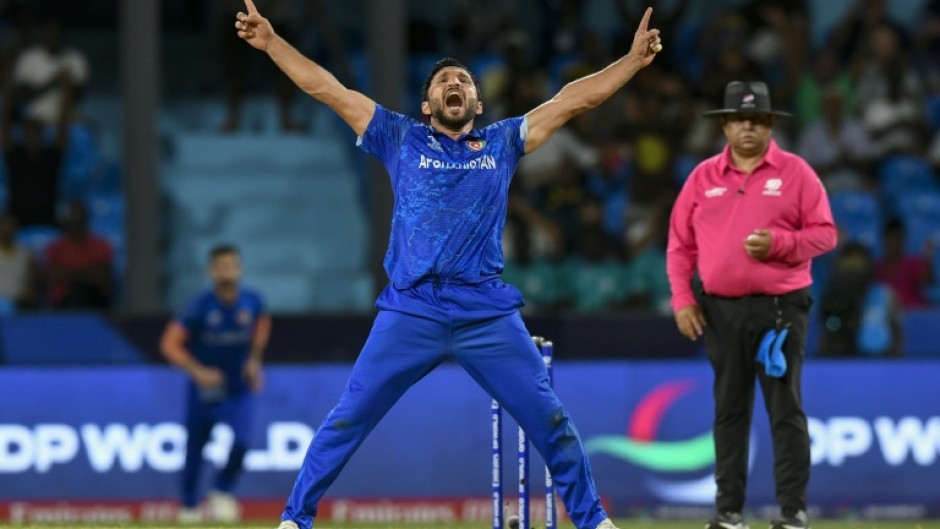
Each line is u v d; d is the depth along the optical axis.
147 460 39.34
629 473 39.94
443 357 21.05
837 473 40.03
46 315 39.94
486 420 39.88
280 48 21.17
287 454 39.56
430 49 59.44
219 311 38.53
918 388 40.59
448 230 20.84
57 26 58.69
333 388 40.00
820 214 24.94
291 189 58.81
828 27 62.03
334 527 36.12
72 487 39.03
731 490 25.33
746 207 25.06
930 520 39.84
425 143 21.09
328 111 60.88
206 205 57.72
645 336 40.59
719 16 58.94
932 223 55.78
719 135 55.84
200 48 62.19
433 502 39.50
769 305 24.97
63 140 56.31
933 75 60.75
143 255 41.72
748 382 25.38
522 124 21.41
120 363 39.88
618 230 53.62
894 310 43.00
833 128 56.16
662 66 57.75
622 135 55.25
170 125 60.28
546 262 50.69
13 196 55.44
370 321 40.50
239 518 39.19
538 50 60.78
